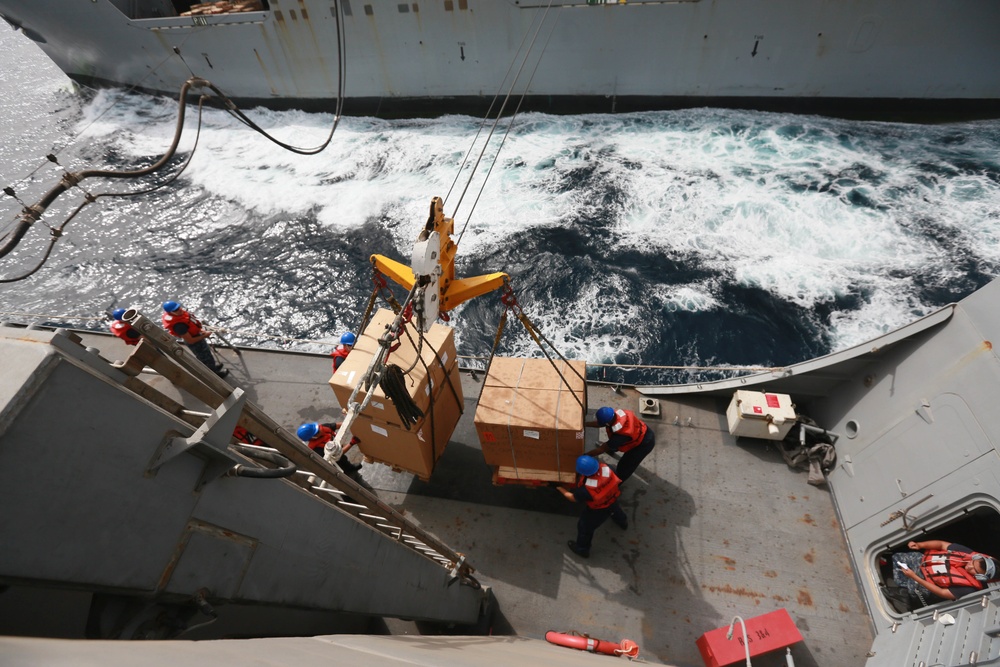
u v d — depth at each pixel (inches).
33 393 40.7
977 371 172.7
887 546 195.3
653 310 453.4
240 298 510.9
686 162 608.7
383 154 679.7
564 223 547.5
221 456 58.2
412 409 134.6
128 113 796.6
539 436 209.0
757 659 187.6
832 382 236.8
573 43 621.3
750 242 512.7
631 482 240.7
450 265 172.9
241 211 615.5
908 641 170.7
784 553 213.9
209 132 748.6
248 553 70.1
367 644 77.9
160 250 569.6
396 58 670.5
